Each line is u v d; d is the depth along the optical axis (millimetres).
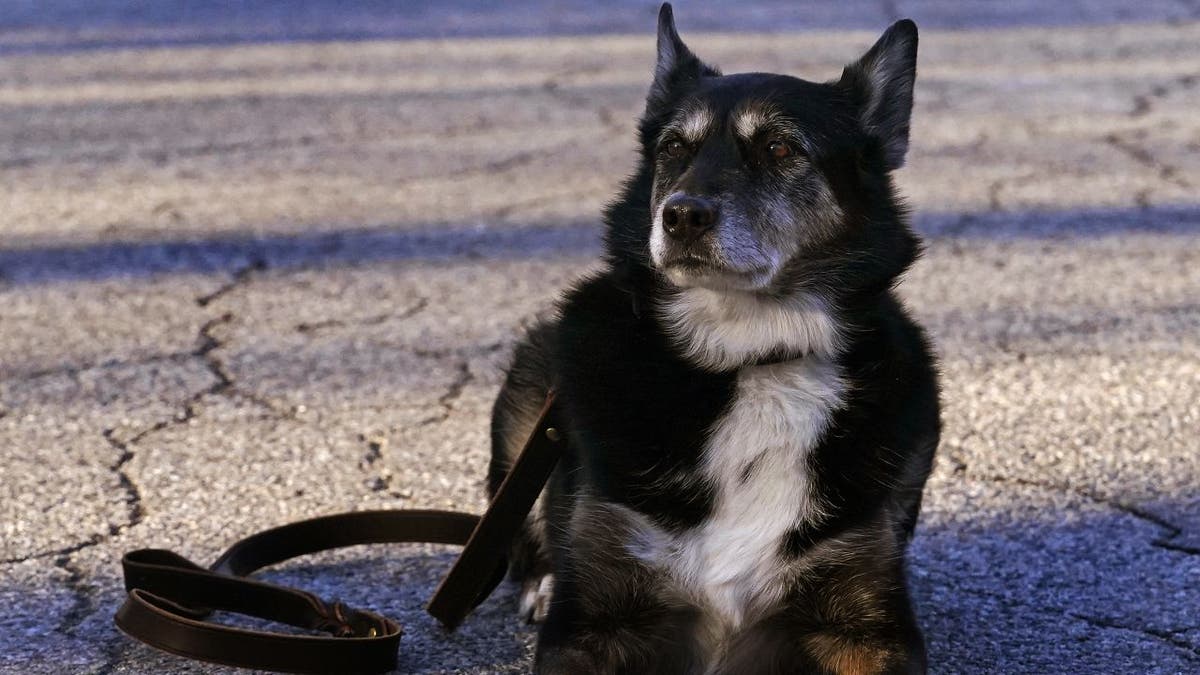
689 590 2947
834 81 3408
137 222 6289
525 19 11820
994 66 9734
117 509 3658
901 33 3281
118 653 2979
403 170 7176
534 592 3279
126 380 4543
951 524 3639
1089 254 5891
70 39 10898
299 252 5910
